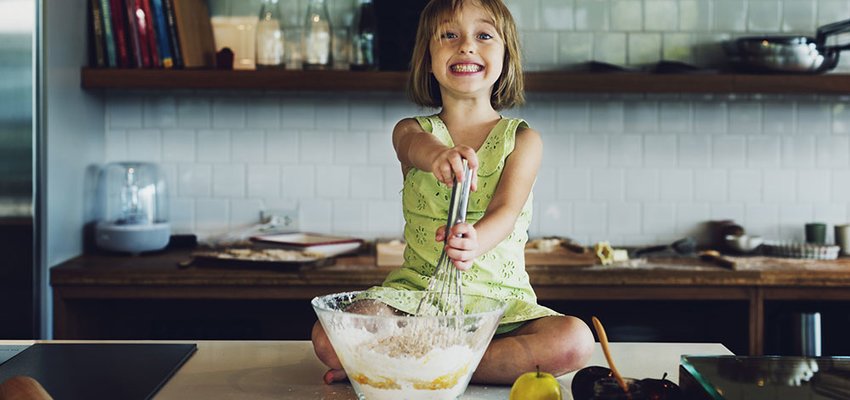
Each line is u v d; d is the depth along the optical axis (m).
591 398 0.99
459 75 1.50
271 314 2.82
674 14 3.21
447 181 1.18
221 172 3.22
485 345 1.03
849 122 3.22
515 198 1.45
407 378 0.99
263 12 2.99
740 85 2.89
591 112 3.22
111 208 2.99
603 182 3.23
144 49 2.93
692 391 1.04
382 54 2.96
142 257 2.85
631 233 3.24
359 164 3.23
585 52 3.22
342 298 1.20
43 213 2.58
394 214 3.24
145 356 1.29
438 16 1.54
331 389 1.15
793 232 3.24
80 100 2.90
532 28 3.21
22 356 1.29
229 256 2.71
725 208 3.24
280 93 3.21
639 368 1.25
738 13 3.21
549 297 2.60
